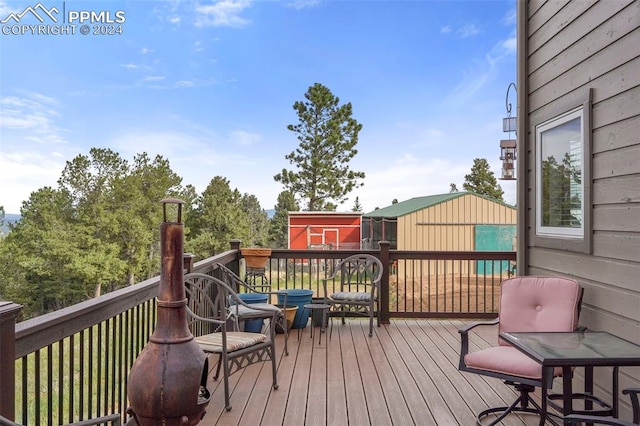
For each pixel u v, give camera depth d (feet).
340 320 21.07
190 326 13.57
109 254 87.92
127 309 9.61
